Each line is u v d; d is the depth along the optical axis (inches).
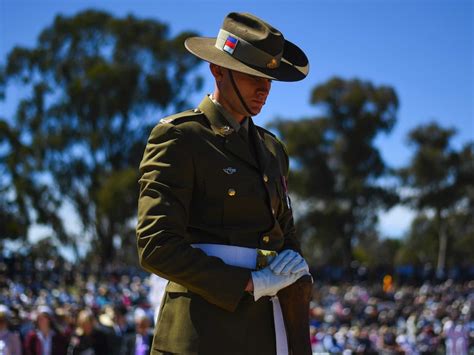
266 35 101.6
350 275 1990.7
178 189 97.6
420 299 1539.1
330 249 2229.3
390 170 2119.8
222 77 104.0
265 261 98.7
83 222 1814.7
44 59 1833.2
